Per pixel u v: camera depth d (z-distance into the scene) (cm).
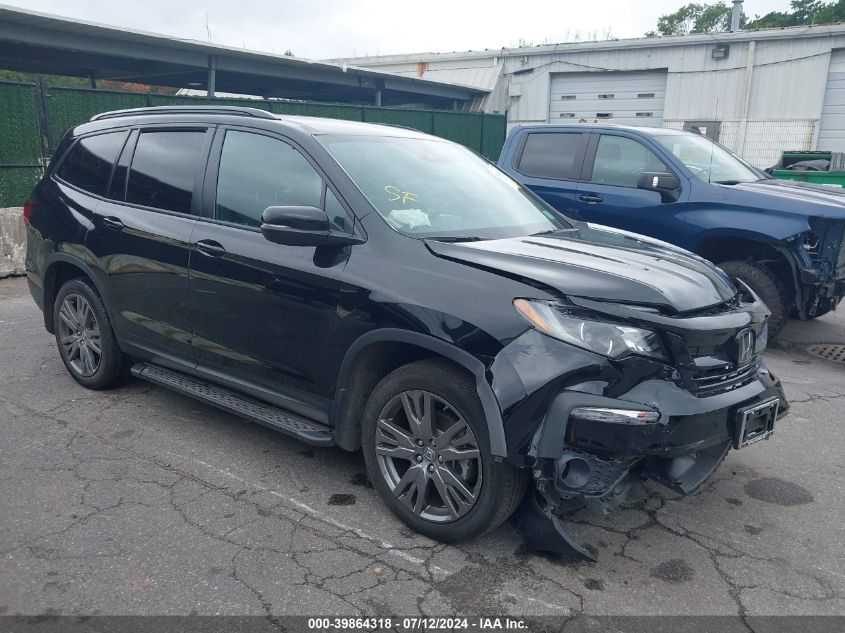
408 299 312
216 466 386
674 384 288
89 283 477
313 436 351
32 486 357
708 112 2200
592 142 750
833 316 793
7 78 2575
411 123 1661
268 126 390
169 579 285
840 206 599
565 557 311
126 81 2250
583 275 301
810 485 388
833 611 280
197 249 395
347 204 348
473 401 295
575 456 280
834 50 2002
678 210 671
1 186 939
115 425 436
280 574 291
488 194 414
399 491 327
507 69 2533
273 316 362
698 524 344
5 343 603
